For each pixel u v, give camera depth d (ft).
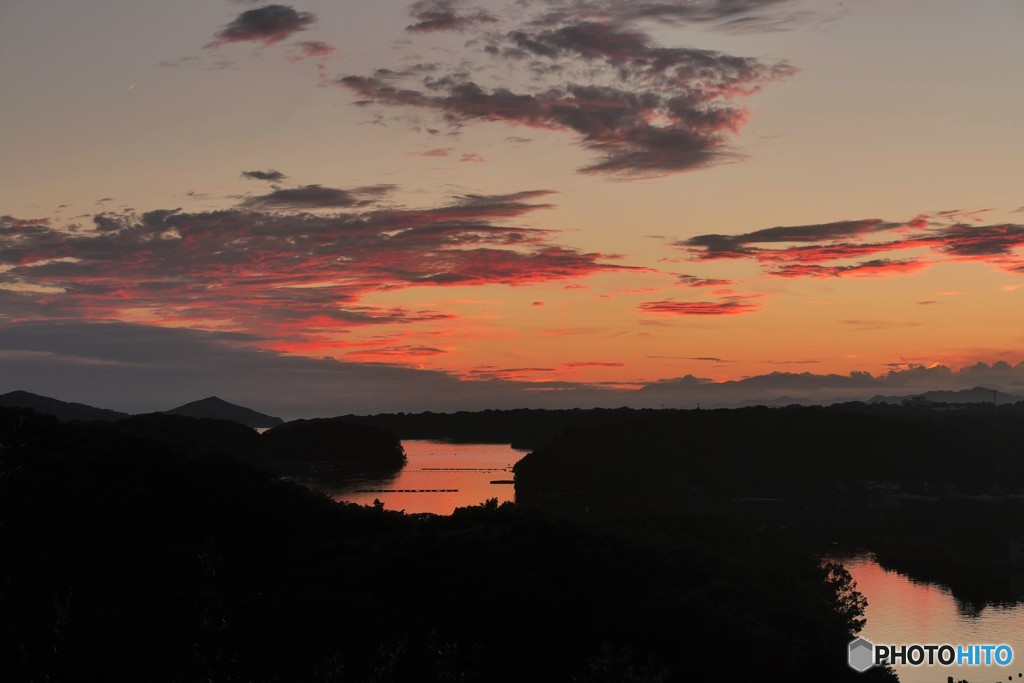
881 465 524.52
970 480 522.06
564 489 524.52
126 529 170.91
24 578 145.18
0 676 105.29
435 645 133.28
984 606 250.37
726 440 543.80
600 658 124.36
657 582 168.14
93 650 119.44
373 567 164.66
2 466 115.55
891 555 322.75
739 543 214.28
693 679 146.30
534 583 160.15
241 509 187.32
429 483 620.08
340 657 128.67
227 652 123.34
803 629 167.22
